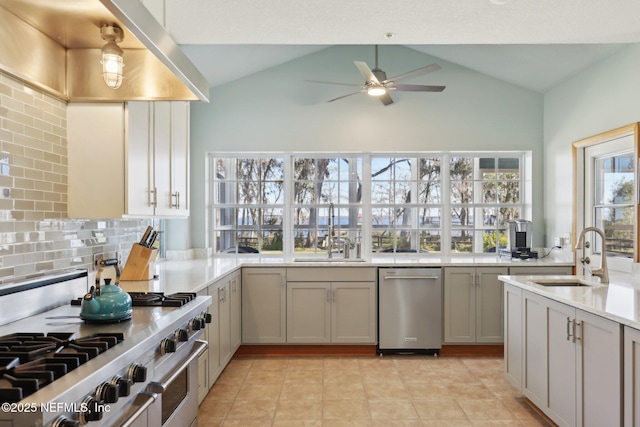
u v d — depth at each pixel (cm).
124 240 279
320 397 291
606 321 186
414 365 357
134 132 217
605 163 354
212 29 281
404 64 438
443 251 451
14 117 173
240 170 455
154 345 149
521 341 270
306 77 437
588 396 200
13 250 174
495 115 436
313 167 454
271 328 380
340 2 246
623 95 320
